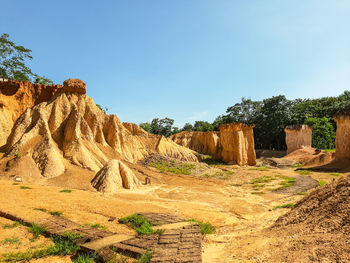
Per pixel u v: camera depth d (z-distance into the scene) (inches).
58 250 279.6
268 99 3174.2
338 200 309.4
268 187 946.1
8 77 2197.3
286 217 375.6
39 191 633.6
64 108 1254.9
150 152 1875.0
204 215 513.0
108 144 1430.9
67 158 1023.6
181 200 708.7
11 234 330.0
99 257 259.3
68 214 442.0
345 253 176.1
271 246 255.8
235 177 1328.7
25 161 886.4
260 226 420.2
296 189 850.8
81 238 307.0
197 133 2864.2
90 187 788.0
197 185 1054.4
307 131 2534.5
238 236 353.7
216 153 2488.9
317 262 175.6
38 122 1082.1
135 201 644.7
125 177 863.1
